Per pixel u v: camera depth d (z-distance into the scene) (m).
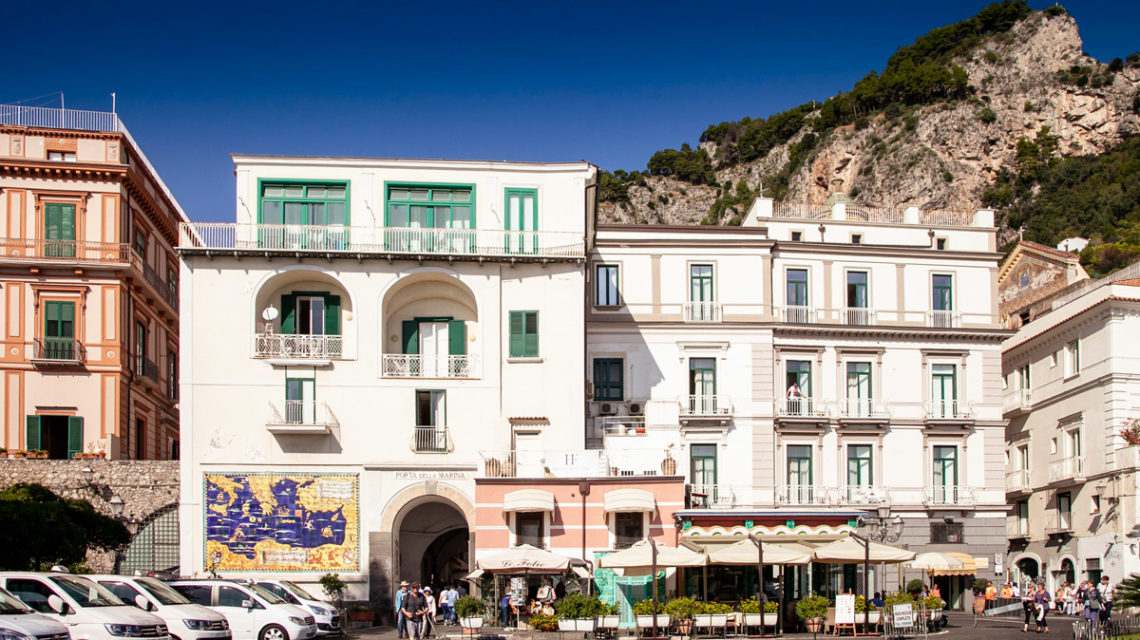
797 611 34.31
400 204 44.62
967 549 51.03
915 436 51.84
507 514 39.91
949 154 156.50
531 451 40.88
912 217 56.41
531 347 43.44
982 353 53.34
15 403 49.03
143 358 54.31
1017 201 145.62
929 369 52.84
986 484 52.03
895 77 171.62
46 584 23.38
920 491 51.31
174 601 26.75
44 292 50.19
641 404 49.72
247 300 42.41
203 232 42.56
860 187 162.38
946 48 178.00
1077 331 55.75
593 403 49.50
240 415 41.72
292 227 43.12
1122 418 52.03
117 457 48.97
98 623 22.48
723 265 51.69
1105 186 126.75
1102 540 51.84
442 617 41.09
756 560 33.53
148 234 56.47
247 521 41.03
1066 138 154.12
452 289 44.44
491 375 43.16
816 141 179.12
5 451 45.31
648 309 50.94
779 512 39.66
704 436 49.84
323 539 41.16
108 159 51.66
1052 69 160.25
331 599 40.25
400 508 41.66
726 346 50.81
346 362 42.56
